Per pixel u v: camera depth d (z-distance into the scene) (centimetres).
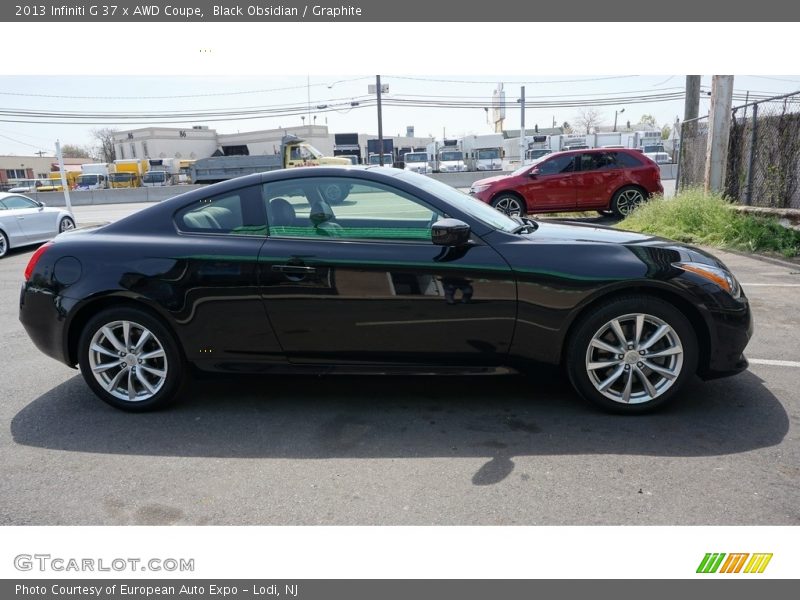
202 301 354
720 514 255
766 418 338
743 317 337
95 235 376
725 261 792
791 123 886
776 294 607
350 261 341
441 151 3903
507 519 257
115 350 372
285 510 269
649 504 263
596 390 343
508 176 1304
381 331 345
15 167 8281
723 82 1012
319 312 346
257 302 350
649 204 1090
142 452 326
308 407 377
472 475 291
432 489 280
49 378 447
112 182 4366
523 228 371
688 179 1273
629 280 327
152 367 372
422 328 343
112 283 358
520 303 335
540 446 316
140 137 6394
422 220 347
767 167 946
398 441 328
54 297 367
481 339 343
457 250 339
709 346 337
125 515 270
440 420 351
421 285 338
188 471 305
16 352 518
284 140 3014
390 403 378
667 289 329
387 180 352
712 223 930
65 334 371
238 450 325
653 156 3631
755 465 290
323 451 320
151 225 371
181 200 374
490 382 405
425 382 410
